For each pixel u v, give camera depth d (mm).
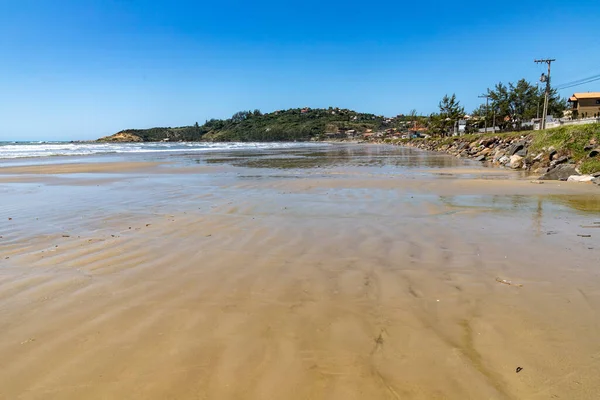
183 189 12992
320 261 5461
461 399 2623
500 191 11984
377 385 2770
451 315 3824
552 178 15094
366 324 3664
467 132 63875
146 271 5117
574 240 6438
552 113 52531
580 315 3773
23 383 2826
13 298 4285
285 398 2639
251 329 3586
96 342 3365
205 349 3246
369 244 6270
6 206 9930
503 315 3803
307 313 3900
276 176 17359
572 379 2805
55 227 7594
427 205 9672
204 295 4348
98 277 4914
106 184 14570
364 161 28625
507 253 5762
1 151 45062
